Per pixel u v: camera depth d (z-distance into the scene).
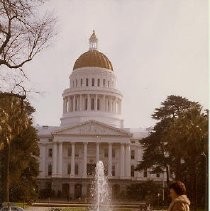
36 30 27.48
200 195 63.09
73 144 129.38
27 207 71.88
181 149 59.44
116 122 146.00
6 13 25.92
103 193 116.31
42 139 135.88
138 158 136.38
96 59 151.50
